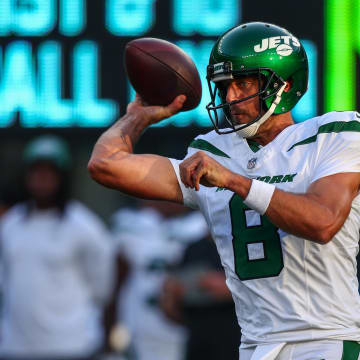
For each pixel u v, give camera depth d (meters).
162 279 24.69
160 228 25.02
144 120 14.00
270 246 12.88
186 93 14.00
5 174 32.03
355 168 12.47
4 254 21.69
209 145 13.82
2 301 22.00
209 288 21.20
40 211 21.77
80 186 33.72
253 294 13.03
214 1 23.94
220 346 21.14
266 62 12.99
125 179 13.48
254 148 13.38
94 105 23.98
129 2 24.02
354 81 23.59
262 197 11.95
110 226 34.25
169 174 13.62
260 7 23.89
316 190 12.23
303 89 13.52
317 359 12.44
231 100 13.09
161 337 24.59
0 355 21.67
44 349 21.42
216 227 13.48
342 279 12.74
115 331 24.25
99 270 22.06
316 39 23.72
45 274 21.47
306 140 12.95
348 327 12.67
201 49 23.84
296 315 12.65
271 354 12.66
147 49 13.90
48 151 21.72
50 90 24.00
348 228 12.73
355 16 23.70
